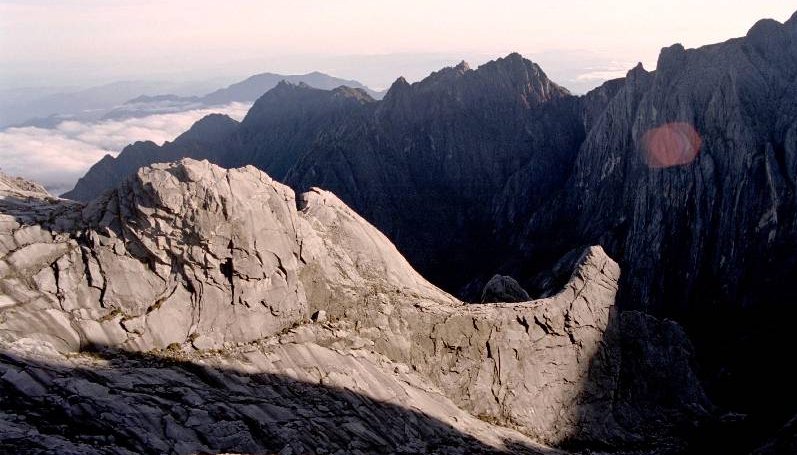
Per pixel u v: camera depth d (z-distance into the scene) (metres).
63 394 24.72
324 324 36.47
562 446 42.19
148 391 27.02
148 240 31.75
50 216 32.44
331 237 42.56
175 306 31.69
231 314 33.00
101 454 22.09
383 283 42.22
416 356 39.81
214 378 30.22
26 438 21.59
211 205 32.41
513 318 43.44
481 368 41.66
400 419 33.78
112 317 30.09
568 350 45.12
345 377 34.09
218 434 26.22
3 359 25.25
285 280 35.12
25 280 29.30
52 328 28.23
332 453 28.52
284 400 30.72
